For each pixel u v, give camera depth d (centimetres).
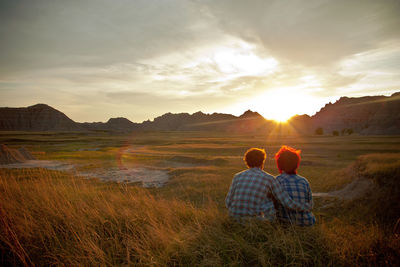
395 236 296
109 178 2381
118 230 324
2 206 361
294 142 8625
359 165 1221
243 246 255
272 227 288
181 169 2750
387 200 693
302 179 326
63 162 3828
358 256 247
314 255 247
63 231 323
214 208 426
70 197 495
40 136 14450
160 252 262
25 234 289
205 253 253
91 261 246
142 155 5181
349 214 682
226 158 4069
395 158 1295
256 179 317
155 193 1590
